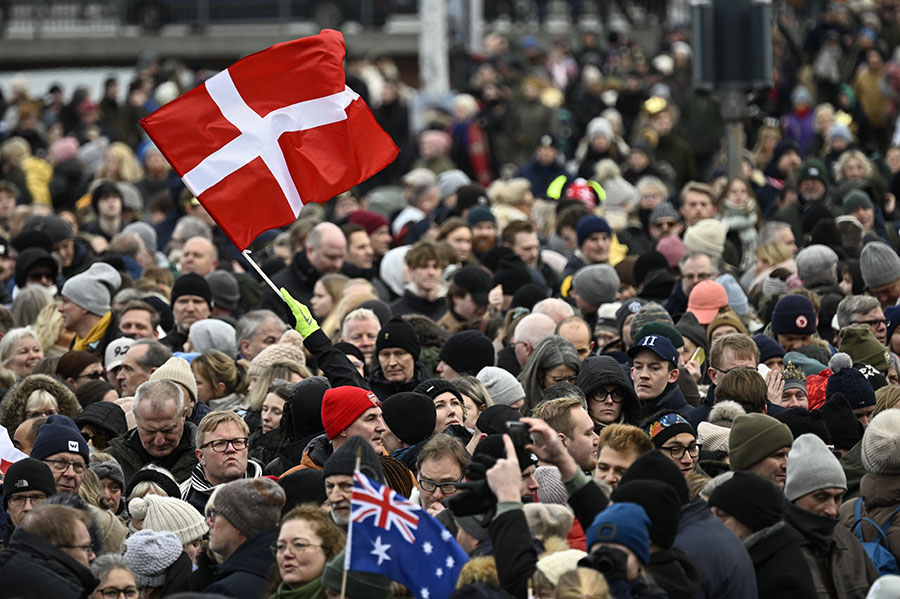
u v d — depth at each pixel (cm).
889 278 3731
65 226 4719
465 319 3944
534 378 3159
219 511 2397
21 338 3659
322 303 4112
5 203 5872
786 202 5253
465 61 9325
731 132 5031
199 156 2983
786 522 2331
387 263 4625
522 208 5569
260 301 4372
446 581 2098
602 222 4297
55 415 2731
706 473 2748
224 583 2308
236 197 2991
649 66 8738
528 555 2009
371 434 2686
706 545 2138
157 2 11862
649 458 2177
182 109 2988
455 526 2433
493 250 4334
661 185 5356
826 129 7119
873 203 5044
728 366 3141
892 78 7906
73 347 3962
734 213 4944
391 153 3103
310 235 4381
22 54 11712
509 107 8075
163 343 3856
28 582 2217
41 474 2545
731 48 5000
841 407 2827
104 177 6500
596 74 8106
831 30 8262
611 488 2420
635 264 4181
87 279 3962
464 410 3012
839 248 4300
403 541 2100
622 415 2961
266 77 3039
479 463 2112
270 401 3095
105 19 11888
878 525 2528
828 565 2331
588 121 8019
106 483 2803
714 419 2867
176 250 4862
